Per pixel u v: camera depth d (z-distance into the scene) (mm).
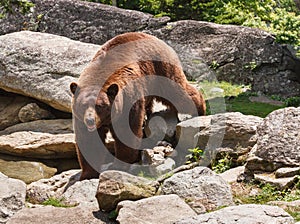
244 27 18953
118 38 11906
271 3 24094
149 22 18891
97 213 9109
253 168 10812
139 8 21703
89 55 14562
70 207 9656
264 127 11125
